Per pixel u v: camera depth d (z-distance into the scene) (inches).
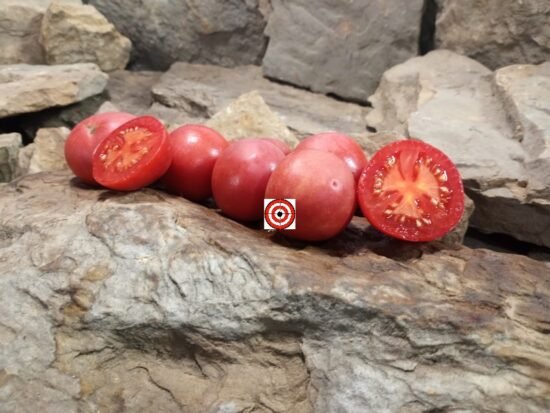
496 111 17.8
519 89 17.6
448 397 8.8
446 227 10.5
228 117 16.8
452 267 10.2
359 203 10.7
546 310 9.4
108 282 9.8
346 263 10.1
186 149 12.2
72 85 20.5
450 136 16.2
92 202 11.6
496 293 9.6
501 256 10.6
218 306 9.4
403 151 10.7
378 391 8.8
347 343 9.2
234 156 11.3
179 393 9.4
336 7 22.4
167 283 9.7
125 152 11.9
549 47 19.8
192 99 21.2
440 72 20.3
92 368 9.6
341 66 22.5
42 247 10.3
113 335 9.7
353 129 19.9
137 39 24.4
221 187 11.4
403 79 20.4
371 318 9.2
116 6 23.9
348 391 8.9
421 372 9.0
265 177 11.1
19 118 21.3
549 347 9.0
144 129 12.0
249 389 9.3
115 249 10.1
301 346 9.4
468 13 21.0
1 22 23.3
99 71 21.6
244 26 24.4
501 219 15.5
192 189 12.4
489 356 9.0
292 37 22.9
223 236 10.2
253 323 9.3
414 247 10.9
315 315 9.3
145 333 9.6
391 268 10.0
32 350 9.4
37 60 23.8
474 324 9.0
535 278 10.0
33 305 9.7
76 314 9.7
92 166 12.2
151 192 11.9
